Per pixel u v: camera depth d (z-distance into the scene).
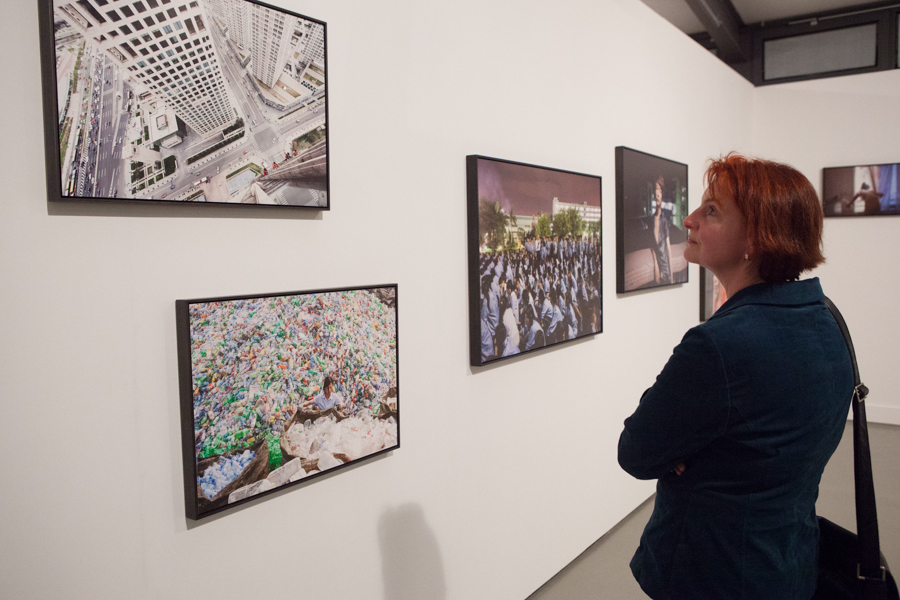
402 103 2.20
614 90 3.74
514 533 2.92
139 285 1.46
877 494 4.60
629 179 3.81
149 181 1.42
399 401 2.22
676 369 1.32
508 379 2.85
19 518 1.27
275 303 1.71
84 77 1.31
